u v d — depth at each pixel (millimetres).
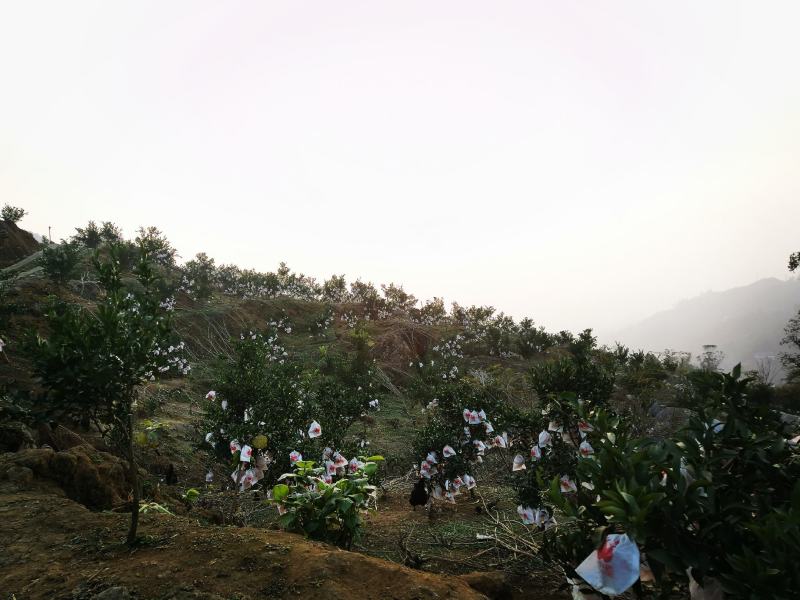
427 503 9062
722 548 2176
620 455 2408
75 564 3010
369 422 18797
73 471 4840
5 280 17172
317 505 3973
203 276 38312
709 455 2631
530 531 6062
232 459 6160
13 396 2887
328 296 54250
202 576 2811
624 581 1893
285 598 2588
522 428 6191
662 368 25516
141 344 3051
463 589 2973
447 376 24781
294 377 15414
